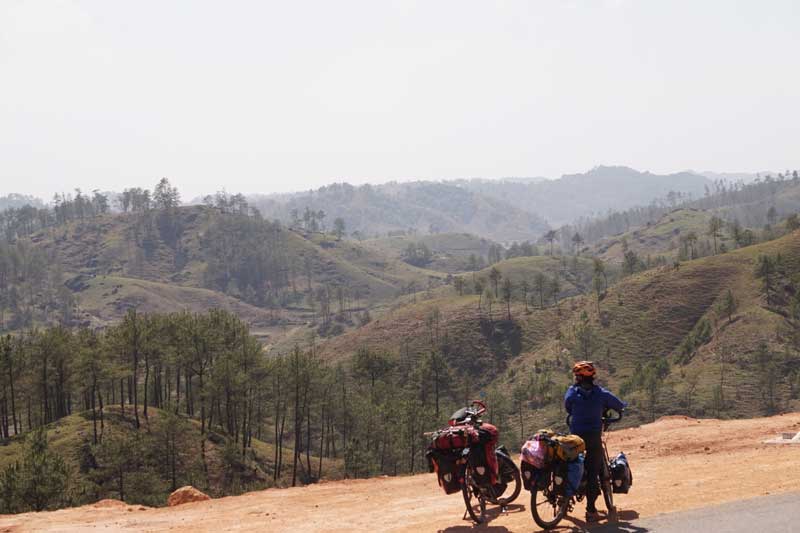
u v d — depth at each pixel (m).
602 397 9.16
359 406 93.69
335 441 109.25
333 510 12.01
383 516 10.98
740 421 19.64
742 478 11.19
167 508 13.53
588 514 9.13
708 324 177.62
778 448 14.74
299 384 80.19
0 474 51.72
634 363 177.38
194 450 81.44
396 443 89.94
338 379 102.38
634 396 144.38
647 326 190.50
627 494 10.79
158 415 89.19
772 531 7.77
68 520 12.39
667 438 17.78
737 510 8.80
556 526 8.88
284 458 93.69
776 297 182.25
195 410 102.25
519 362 196.62
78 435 78.94
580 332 181.75
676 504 9.59
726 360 159.50
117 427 82.81
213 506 13.36
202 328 91.81
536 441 8.82
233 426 94.81
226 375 82.44
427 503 11.90
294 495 14.23
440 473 9.50
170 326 93.44
